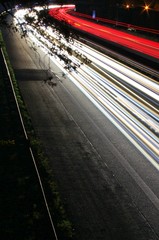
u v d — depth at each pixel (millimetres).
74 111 18359
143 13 46094
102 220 9992
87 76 25594
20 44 35688
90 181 11906
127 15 50844
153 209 10742
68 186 11492
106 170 12703
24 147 13945
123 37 42438
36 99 19672
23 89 21219
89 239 9227
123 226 9852
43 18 12656
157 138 15820
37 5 12930
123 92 22312
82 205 10570
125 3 54656
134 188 11727
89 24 54812
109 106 19578
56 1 13648
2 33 40156
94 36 41625
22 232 9289
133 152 14281
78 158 13391
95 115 18062
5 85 21625
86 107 19156
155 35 42469
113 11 56719
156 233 9750
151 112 19062
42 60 29391
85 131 15953
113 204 10766
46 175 11984
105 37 41688
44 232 9289
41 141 14547
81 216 10070
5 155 13297
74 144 14547
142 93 22281
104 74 26406
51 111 18062
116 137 15578
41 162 12664
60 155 13508
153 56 31734
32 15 13625
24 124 15969
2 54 29219
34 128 15758
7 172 12172
